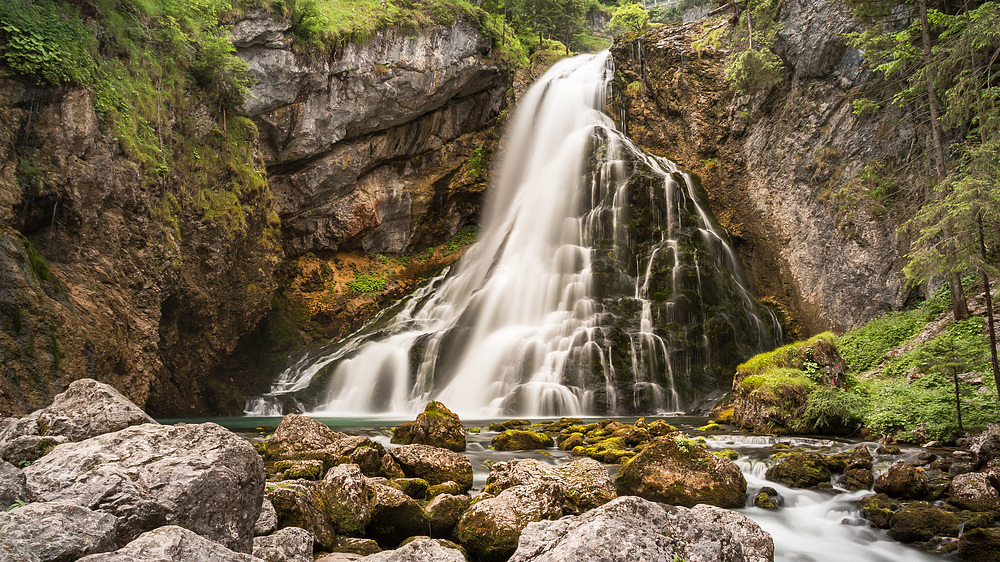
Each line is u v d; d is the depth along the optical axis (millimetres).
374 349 24094
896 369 16625
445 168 31328
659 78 32125
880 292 21828
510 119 32719
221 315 20203
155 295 16141
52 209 13633
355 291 28641
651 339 21906
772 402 13891
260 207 21594
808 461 9305
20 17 13250
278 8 22844
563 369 21312
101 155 14609
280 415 20859
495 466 7926
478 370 22750
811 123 25156
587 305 23719
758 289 26656
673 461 8461
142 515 3488
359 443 9414
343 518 6488
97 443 4031
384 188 29781
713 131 29703
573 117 33219
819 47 24484
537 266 26812
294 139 25125
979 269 10461
